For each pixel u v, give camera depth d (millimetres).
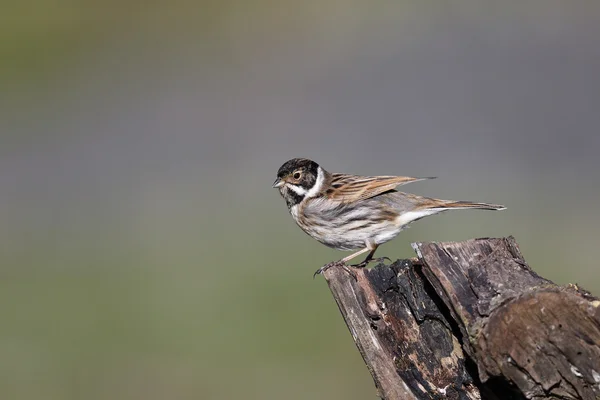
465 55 24359
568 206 16531
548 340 5711
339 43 26234
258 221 17344
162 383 12898
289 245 16188
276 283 14969
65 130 22594
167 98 24125
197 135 21781
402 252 14883
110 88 25047
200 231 17141
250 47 26828
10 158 21109
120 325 14180
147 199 18828
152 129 22375
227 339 13820
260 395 12586
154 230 17391
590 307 5598
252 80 24812
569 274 14000
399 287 6758
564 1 26531
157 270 15773
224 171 19891
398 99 22484
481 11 26797
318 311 14180
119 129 22531
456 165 18766
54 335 13969
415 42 25641
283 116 22312
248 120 22422
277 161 20141
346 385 12648
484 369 5941
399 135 20531
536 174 18031
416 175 18484
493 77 22938
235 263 15727
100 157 21031
